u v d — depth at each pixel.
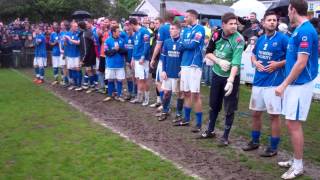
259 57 6.34
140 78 10.16
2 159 6.12
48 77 16.00
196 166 5.91
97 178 5.37
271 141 6.39
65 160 6.05
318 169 5.86
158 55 9.61
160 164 5.92
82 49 12.31
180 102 8.48
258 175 5.60
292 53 5.31
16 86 13.47
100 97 11.55
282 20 9.20
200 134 7.64
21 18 28.03
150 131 7.86
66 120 8.62
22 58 20.17
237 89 6.83
